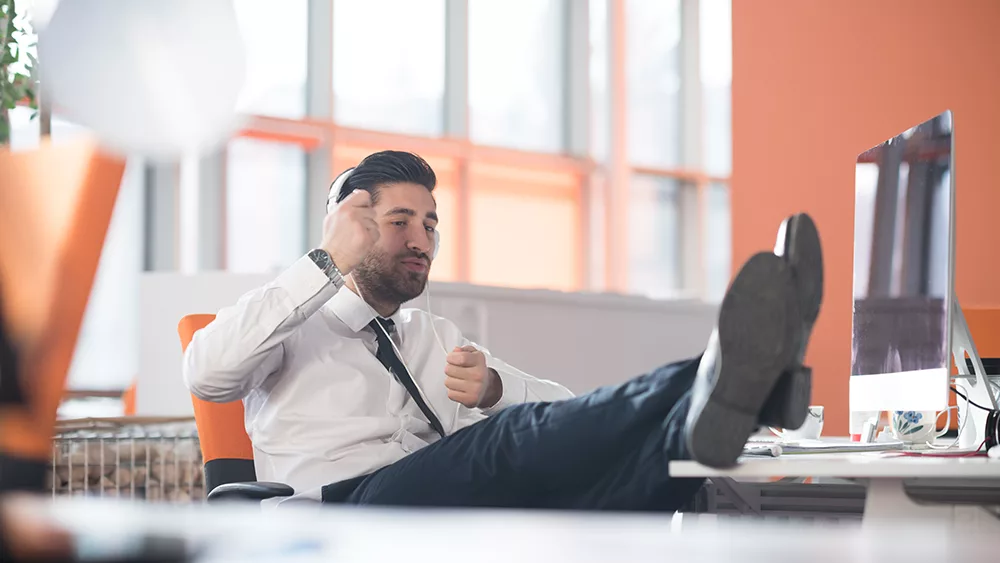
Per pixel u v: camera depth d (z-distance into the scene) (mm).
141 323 4031
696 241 10602
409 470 1521
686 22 10617
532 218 9977
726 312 1067
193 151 771
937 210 1511
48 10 747
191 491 2734
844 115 4098
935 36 3992
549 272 10039
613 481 1346
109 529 337
